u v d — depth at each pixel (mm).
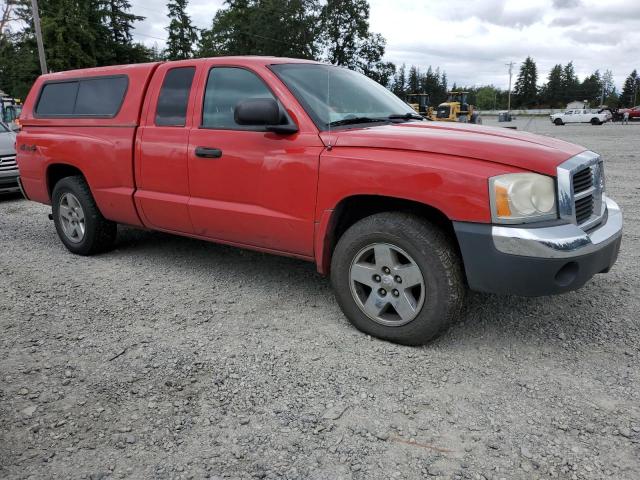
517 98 135000
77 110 5207
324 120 3660
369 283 3418
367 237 3336
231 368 3137
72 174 5594
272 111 3494
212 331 3643
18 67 50688
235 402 2801
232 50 57438
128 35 59250
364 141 3369
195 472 2295
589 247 3006
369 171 3260
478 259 3008
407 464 2338
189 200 4266
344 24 54344
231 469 2312
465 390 2896
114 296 4305
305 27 52938
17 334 3609
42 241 6141
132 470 2311
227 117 4047
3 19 48469
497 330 3607
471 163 3021
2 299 4250
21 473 2291
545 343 3426
